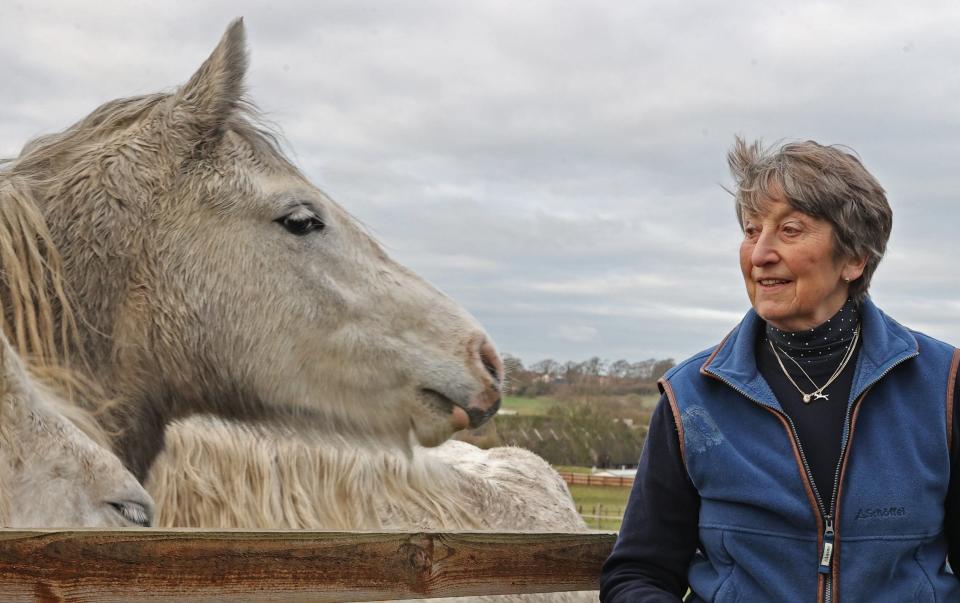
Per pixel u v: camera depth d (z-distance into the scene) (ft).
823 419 5.76
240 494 11.32
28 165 9.40
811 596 5.57
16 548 4.50
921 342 5.92
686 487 6.11
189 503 11.00
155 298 9.24
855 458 5.62
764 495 5.69
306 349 9.64
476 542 6.27
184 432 11.23
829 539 5.56
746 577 5.78
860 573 5.49
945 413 5.66
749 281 5.96
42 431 6.65
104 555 4.75
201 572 5.05
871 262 5.84
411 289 10.15
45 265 8.79
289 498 11.69
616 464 54.60
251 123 9.98
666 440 6.16
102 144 9.49
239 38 9.60
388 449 10.23
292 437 9.99
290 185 9.69
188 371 9.39
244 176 9.53
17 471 6.40
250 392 9.60
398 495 12.69
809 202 5.58
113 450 8.99
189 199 9.39
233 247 9.43
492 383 10.17
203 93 9.56
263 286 9.48
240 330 9.43
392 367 9.88
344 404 9.87
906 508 5.50
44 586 4.57
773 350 6.05
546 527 14.32
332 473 12.09
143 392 9.30
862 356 5.78
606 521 42.45
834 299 5.86
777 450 5.77
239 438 11.54
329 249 9.79
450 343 10.10
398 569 5.84
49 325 8.64
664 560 6.14
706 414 5.98
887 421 5.67
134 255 9.18
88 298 9.01
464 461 15.55
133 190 9.25
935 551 5.71
